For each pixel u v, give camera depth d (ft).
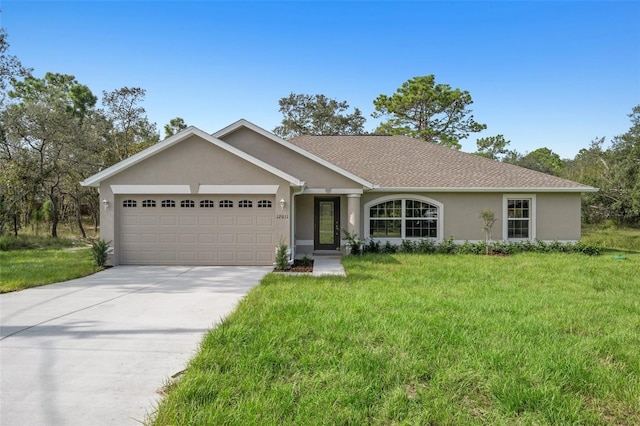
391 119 133.39
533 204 55.88
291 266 42.06
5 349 17.30
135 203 43.19
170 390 13.28
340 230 54.44
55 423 11.32
